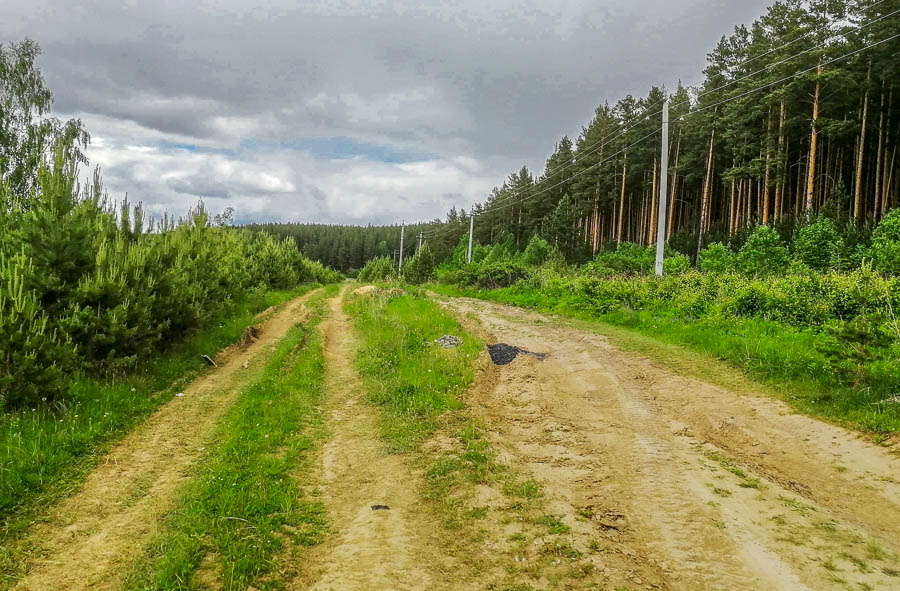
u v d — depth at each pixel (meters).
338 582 3.96
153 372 10.16
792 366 9.44
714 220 46.44
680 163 41.53
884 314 9.02
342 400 9.30
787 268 19.11
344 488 5.79
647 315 16.78
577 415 8.23
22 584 3.92
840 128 26.84
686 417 8.02
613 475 5.84
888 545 4.26
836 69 25.92
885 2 25.55
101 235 10.39
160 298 11.13
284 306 24.16
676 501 5.11
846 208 30.73
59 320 8.42
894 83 28.36
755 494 5.24
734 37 35.91
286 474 5.95
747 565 3.99
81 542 4.52
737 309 14.27
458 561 4.23
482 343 13.72
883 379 7.88
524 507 5.11
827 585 3.70
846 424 6.96
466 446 6.86
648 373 10.36
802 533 4.45
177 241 14.72
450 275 41.47
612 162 47.19
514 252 52.16
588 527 4.67
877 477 5.57
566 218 46.53
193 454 6.60
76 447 6.42
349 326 18.17
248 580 3.94
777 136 31.77
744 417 7.71
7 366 7.06
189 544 4.36
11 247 8.98
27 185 19.42
